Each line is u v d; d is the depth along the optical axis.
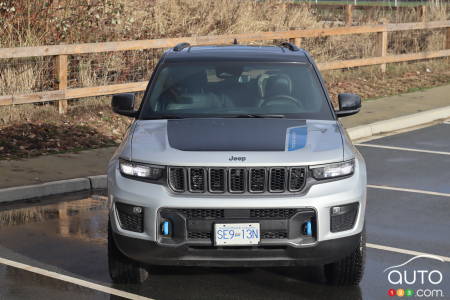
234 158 6.75
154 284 7.46
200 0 22.38
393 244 8.81
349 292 7.27
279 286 7.43
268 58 8.62
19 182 11.05
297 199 6.68
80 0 18.09
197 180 6.77
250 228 6.63
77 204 10.53
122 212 6.93
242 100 8.05
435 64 23.97
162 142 7.11
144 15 20.45
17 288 7.33
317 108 8.01
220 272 7.81
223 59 8.59
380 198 10.97
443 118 17.89
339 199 6.79
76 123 15.18
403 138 15.62
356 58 23.55
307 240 6.74
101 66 17.75
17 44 17.30
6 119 14.90
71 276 7.70
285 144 7.03
